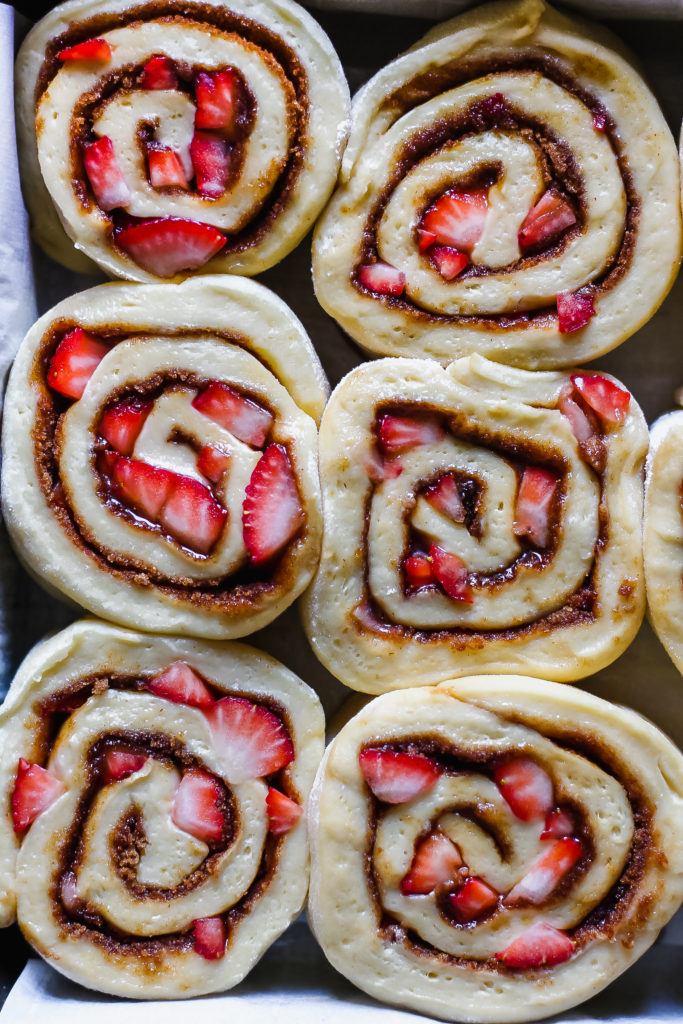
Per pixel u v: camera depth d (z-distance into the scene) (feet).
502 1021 1.63
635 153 1.66
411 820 1.63
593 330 1.67
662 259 1.67
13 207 1.69
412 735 1.63
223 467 1.64
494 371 1.66
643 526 1.67
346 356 1.79
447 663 1.67
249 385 1.65
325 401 1.68
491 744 1.63
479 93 1.66
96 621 1.65
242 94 1.65
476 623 1.67
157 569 1.64
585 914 1.64
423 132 1.67
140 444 1.65
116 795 1.63
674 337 1.81
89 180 1.65
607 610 1.66
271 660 1.66
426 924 1.63
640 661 1.79
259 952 1.64
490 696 1.64
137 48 1.64
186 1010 1.61
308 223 1.67
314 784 1.65
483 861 1.64
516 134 1.67
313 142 1.66
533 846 1.64
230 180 1.65
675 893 1.63
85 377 1.64
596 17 1.71
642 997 1.72
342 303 1.68
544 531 1.67
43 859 1.62
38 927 1.62
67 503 1.64
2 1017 1.60
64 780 1.62
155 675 1.64
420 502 1.67
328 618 1.66
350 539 1.66
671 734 1.79
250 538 1.63
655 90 1.73
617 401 1.66
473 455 1.67
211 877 1.63
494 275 1.67
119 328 1.64
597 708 1.63
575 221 1.67
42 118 1.64
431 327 1.67
